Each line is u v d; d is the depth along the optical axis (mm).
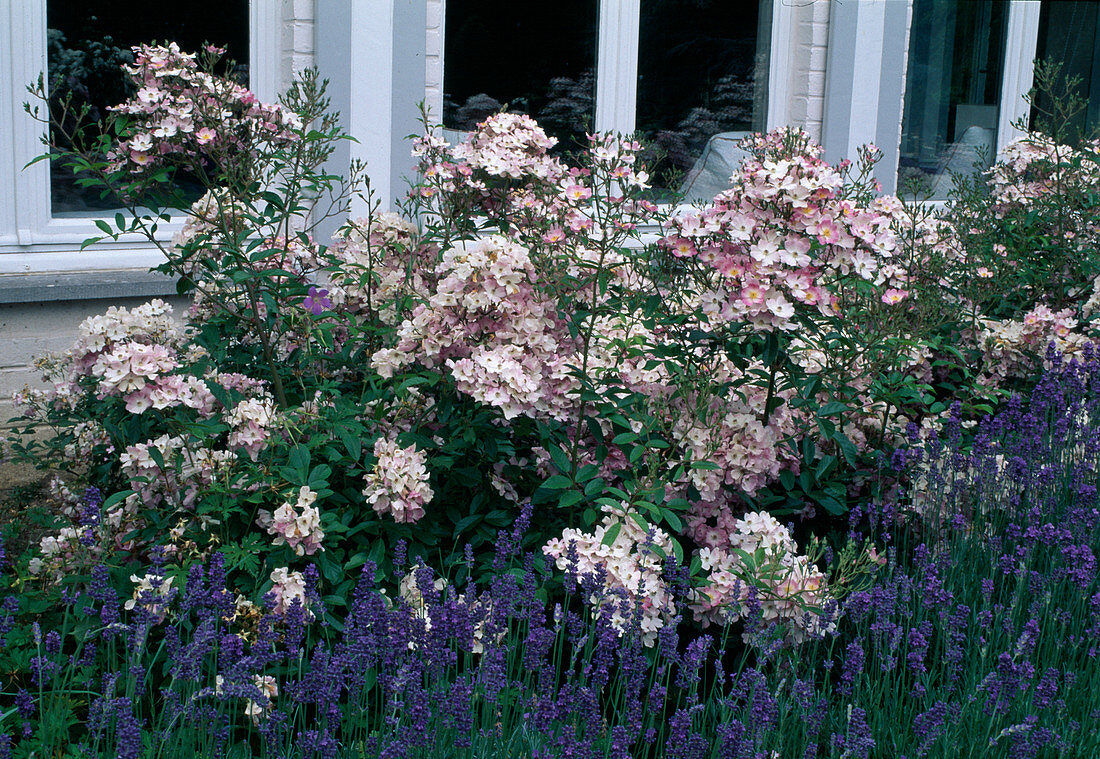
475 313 2756
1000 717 2260
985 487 3098
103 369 2615
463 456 2816
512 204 3373
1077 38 7531
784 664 2428
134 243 4762
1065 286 4547
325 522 2541
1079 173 4535
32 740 2076
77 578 2457
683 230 2795
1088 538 2893
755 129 6199
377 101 4703
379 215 3455
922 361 3711
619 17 5551
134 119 3205
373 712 2385
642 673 2176
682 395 2842
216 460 2613
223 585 2221
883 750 2307
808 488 2957
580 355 3094
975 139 7270
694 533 2881
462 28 5086
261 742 2064
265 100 4711
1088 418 3535
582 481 2662
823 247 2764
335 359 3180
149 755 1915
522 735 2105
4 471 3928
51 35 4453
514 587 2242
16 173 4445
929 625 2365
